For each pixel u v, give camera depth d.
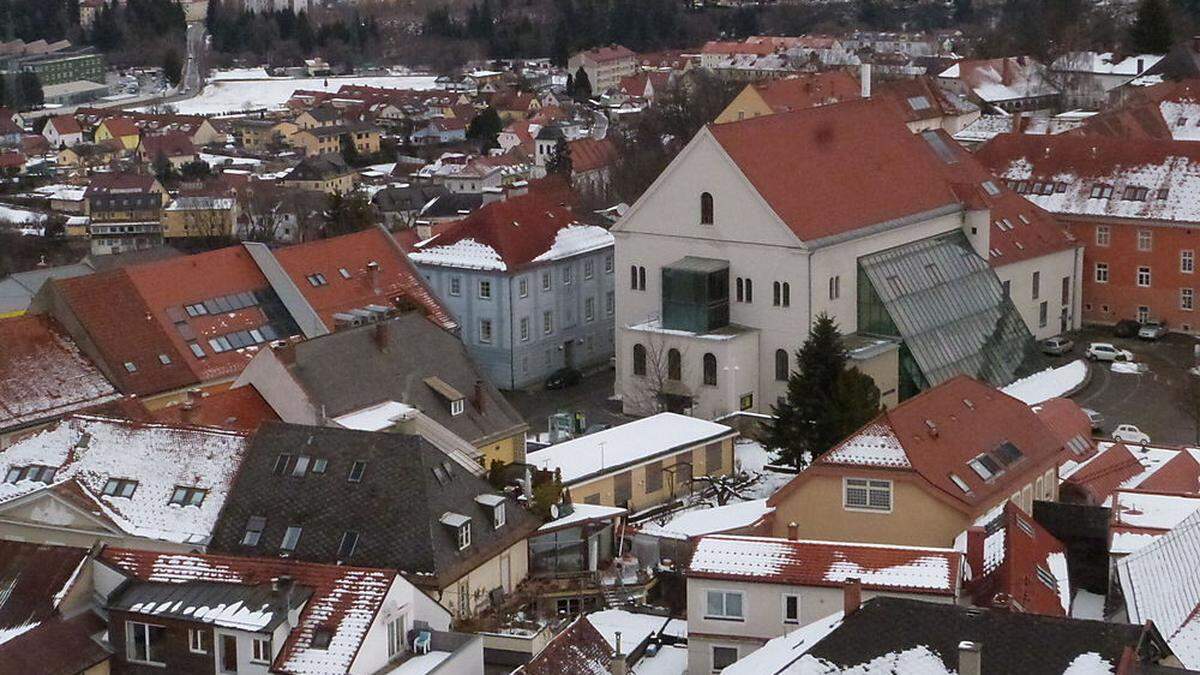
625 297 156.88
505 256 162.00
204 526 97.25
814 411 124.81
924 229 158.88
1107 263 175.62
